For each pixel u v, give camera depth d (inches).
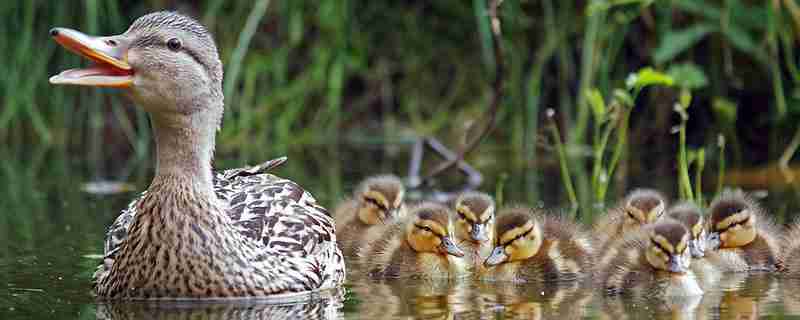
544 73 771.4
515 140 755.4
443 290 396.2
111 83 359.6
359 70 835.4
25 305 357.7
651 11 732.7
